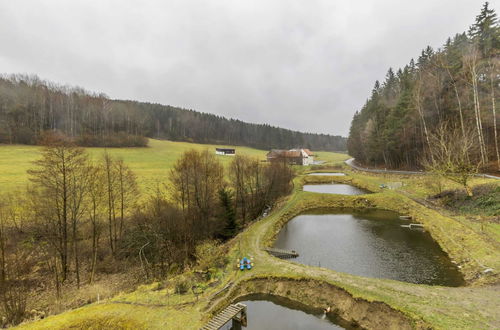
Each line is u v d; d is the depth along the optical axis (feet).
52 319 62.28
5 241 95.09
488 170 163.73
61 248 91.66
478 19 213.66
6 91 303.27
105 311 64.90
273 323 66.33
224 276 83.71
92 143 321.93
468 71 188.14
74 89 455.22
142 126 452.35
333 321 66.33
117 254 107.76
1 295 76.59
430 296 63.87
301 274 80.94
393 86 403.34
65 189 90.02
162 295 72.54
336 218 159.94
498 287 65.67
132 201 137.80
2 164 187.32
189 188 130.62
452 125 203.00
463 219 113.60
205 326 59.36
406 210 159.94
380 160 327.67
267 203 183.62
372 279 75.72
